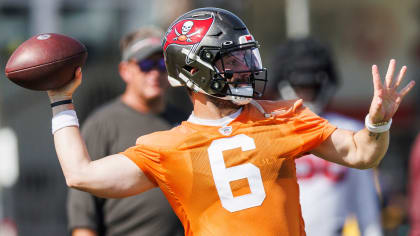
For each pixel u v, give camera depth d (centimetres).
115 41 3134
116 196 1098
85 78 3098
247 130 1078
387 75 1032
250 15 3759
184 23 1124
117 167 1085
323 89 1831
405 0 4288
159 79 1714
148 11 3138
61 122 1112
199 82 1093
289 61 1816
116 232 1645
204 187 1059
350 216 1703
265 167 1061
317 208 1686
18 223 2873
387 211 2306
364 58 4284
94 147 1662
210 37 1085
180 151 1071
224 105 1102
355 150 1062
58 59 1103
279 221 1054
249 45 1088
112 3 3138
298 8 4075
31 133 2917
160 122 1727
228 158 1059
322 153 1098
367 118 1039
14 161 2894
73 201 1642
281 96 1864
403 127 4072
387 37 4294
